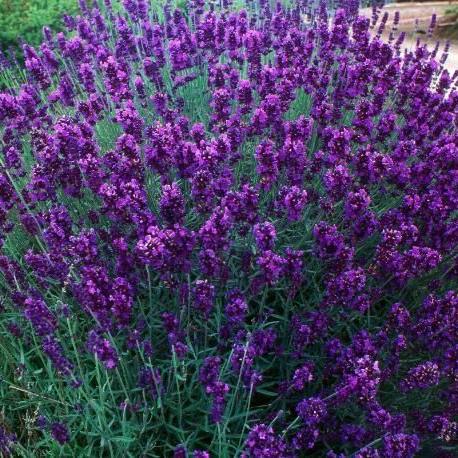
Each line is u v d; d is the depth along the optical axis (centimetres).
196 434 50
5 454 44
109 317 49
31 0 161
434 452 49
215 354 56
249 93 74
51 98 83
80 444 50
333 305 54
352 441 47
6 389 54
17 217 70
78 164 61
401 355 56
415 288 64
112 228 57
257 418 51
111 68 77
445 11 211
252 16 137
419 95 81
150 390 47
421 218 62
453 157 63
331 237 52
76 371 54
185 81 94
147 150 59
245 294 59
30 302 45
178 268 50
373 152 65
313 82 84
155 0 147
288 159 62
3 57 113
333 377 54
